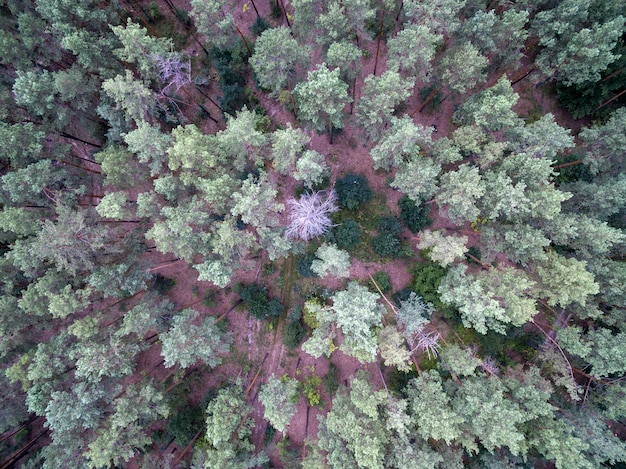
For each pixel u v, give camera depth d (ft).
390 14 113.09
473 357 97.66
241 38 115.55
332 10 86.94
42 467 93.25
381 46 117.70
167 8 120.67
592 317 98.53
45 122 95.50
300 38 104.06
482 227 100.22
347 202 111.65
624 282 91.86
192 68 119.03
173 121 112.37
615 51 104.73
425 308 105.40
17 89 88.58
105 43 94.68
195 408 114.01
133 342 95.96
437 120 118.42
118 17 102.58
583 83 110.93
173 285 118.32
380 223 113.50
